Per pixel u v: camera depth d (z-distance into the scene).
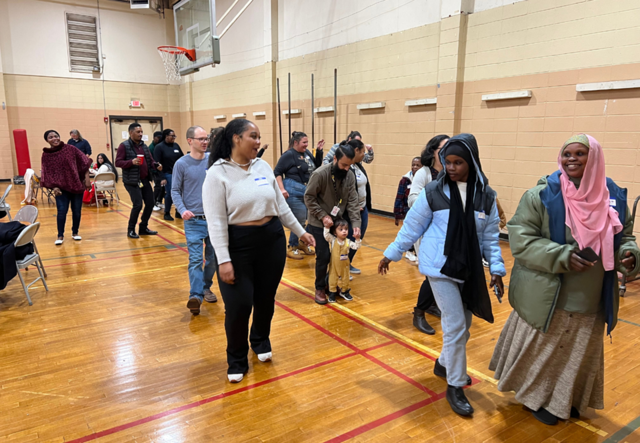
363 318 3.38
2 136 11.92
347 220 3.75
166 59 10.38
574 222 1.78
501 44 5.82
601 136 4.96
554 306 1.84
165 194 7.50
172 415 2.14
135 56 13.74
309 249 5.31
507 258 5.15
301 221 4.88
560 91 5.27
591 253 1.67
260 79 10.66
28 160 12.07
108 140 13.66
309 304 3.67
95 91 13.24
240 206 2.22
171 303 3.67
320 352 2.82
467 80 6.29
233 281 2.26
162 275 4.44
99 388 2.38
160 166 6.96
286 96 9.96
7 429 2.02
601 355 1.95
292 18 9.45
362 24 7.82
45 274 4.38
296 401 2.27
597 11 4.85
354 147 3.56
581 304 1.83
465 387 2.42
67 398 2.28
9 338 2.98
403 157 7.41
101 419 2.10
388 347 2.90
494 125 6.04
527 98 5.60
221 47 12.09
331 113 8.75
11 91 12.03
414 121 7.12
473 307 2.06
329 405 2.23
